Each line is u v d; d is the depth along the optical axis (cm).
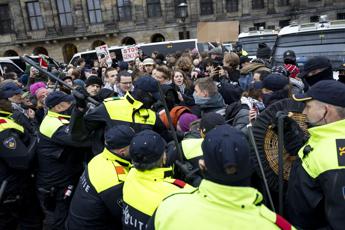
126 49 1197
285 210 211
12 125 355
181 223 148
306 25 935
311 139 193
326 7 2752
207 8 2859
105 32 2941
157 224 158
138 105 317
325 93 186
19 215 383
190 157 257
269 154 245
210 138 149
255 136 250
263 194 238
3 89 372
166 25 2886
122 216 219
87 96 329
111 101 328
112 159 252
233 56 631
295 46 916
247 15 2858
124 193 214
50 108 362
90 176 250
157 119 336
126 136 247
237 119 333
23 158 342
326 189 171
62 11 3000
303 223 190
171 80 523
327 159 174
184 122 355
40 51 3158
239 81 561
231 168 139
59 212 361
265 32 1519
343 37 869
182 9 1764
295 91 447
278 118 224
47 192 353
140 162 206
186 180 246
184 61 727
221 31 1283
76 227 247
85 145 331
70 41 3045
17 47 3116
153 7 2898
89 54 1784
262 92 364
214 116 272
